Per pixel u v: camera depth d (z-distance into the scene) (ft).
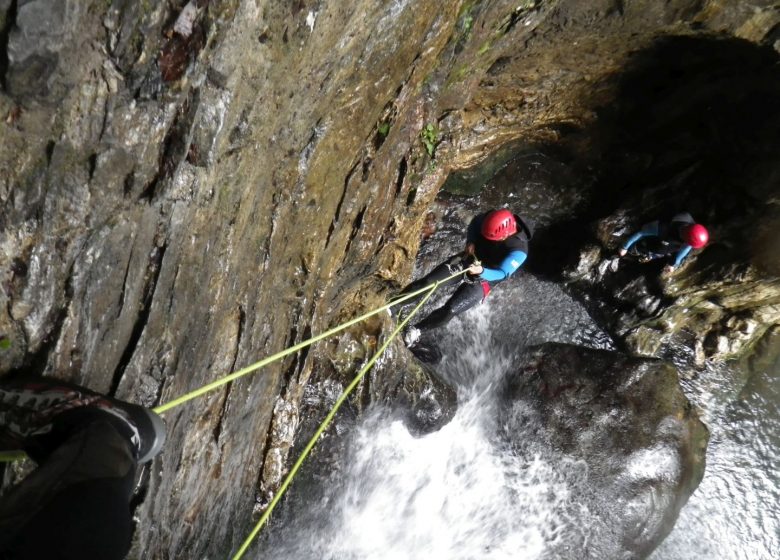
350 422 15.01
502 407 18.51
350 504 14.85
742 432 20.39
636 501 16.78
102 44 4.40
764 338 20.85
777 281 17.47
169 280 6.61
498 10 12.41
